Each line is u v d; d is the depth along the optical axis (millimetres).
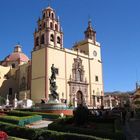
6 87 88312
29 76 82312
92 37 93812
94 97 87000
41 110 48875
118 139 20391
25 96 76000
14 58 101438
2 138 17453
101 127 26422
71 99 78188
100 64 93125
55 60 76688
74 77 81500
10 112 41719
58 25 81500
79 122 26906
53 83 53750
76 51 84688
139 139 21312
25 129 23672
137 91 66625
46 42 76500
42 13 82188
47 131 22109
